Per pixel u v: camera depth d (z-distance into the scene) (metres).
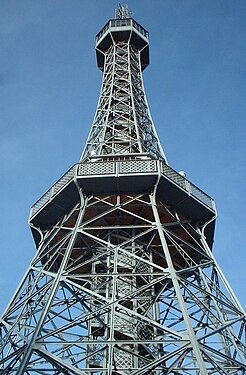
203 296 31.20
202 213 37.28
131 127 45.72
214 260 33.75
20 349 24.86
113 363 27.86
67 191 36.12
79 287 29.17
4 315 30.83
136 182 35.28
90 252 34.84
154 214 33.69
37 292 31.02
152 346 30.34
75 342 24.53
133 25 59.16
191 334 24.33
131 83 51.47
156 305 32.44
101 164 35.91
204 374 21.92
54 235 35.41
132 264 33.88
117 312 30.56
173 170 36.62
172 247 36.00
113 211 35.38
